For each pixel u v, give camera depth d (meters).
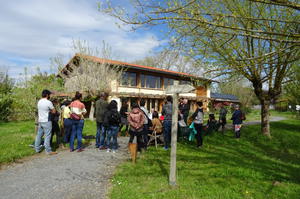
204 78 4.95
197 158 6.18
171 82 23.22
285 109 38.81
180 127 8.30
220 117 11.18
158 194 3.71
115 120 6.40
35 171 4.88
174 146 4.16
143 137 7.13
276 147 8.63
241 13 4.90
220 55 5.56
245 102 34.00
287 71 9.02
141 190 3.90
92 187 4.09
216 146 8.16
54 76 20.08
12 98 17.31
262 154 7.38
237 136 10.06
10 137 8.37
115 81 17.92
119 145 7.74
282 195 3.84
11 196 3.63
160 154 6.50
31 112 17.34
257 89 9.99
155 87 21.91
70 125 6.93
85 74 15.99
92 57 16.77
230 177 4.69
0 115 15.83
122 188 3.98
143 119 6.44
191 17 3.49
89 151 6.72
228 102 31.98
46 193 3.78
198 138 7.75
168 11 3.40
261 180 4.60
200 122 7.70
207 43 5.00
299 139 10.54
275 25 5.66
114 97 17.70
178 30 4.09
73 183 4.25
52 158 5.89
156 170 5.01
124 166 5.30
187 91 3.95
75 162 5.58
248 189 4.05
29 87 17.55
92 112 15.81
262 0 2.98
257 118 25.23
